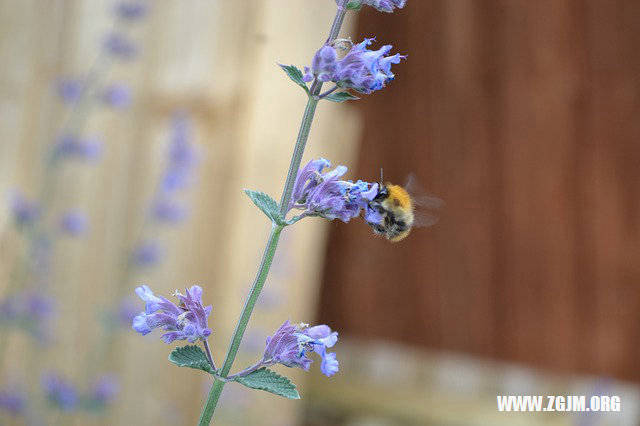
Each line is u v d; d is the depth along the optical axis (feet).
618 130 4.16
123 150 3.62
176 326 1.95
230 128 3.64
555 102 4.26
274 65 3.67
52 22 3.65
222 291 3.65
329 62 1.94
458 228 4.50
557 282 4.31
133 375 3.60
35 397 3.41
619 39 4.12
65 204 3.59
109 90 3.20
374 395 5.35
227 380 1.94
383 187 2.35
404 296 4.65
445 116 4.46
